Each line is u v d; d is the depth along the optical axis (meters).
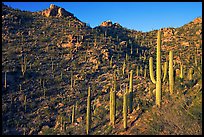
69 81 44.88
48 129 28.84
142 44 71.94
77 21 76.56
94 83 45.00
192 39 67.19
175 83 21.39
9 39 56.88
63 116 32.84
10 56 48.97
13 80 40.94
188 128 10.77
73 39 60.19
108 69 50.56
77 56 55.25
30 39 59.28
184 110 12.22
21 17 69.31
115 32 78.12
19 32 61.38
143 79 43.34
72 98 38.84
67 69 49.38
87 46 59.44
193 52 54.94
